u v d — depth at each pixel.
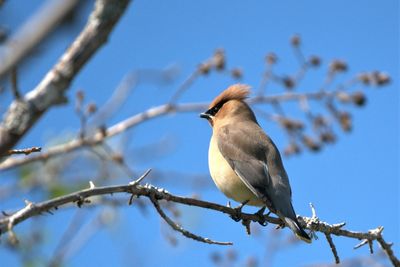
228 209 8.28
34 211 5.77
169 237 10.88
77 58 4.04
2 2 4.18
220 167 11.58
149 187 7.00
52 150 11.91
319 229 9.09
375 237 8.98
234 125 12.35
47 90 4.08
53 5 3.26
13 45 3.49
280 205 10.48
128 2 3.96
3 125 4.07
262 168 11.16
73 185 11.98
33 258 9.44
